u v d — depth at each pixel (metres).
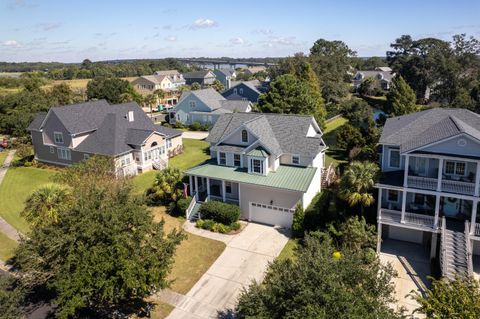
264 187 31.66
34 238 19.75
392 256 26.58
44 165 51.97
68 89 94.31
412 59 93.81
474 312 13.55
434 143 24.67
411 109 63.47
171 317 21.30
